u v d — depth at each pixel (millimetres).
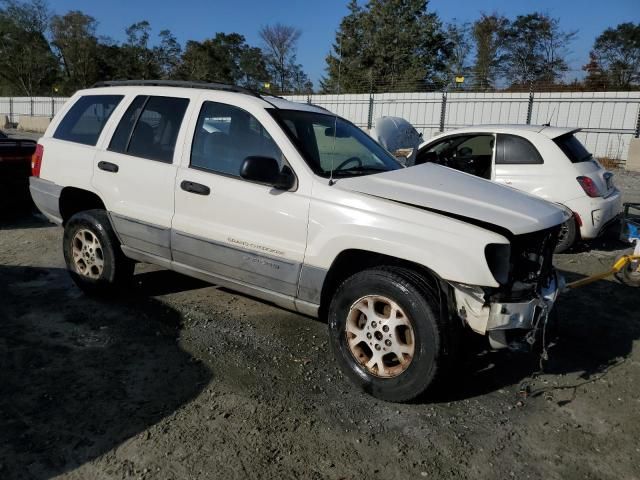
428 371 3215
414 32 45906
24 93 64188
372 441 3029
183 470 2723
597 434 3180
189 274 4320
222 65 62938
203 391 3471
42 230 7586
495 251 3164
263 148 3908
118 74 62375
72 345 4035
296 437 3035
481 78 37219
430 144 8062
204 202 4051
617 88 29578
